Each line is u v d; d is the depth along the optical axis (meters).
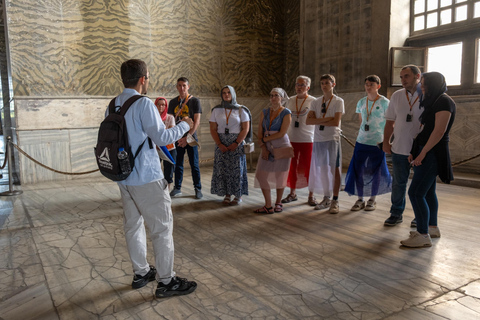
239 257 3.12
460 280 2.63
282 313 2.21
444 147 3.11
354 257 3.08
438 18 6.83
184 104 5.18
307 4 8.63
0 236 3.70
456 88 6.59
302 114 4.63
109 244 3.45
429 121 3.12
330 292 2.47
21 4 6.18
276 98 4.30
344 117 8.04
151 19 7.50
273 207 4.61
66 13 6.60
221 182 4.86
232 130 4.72
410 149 3.63
